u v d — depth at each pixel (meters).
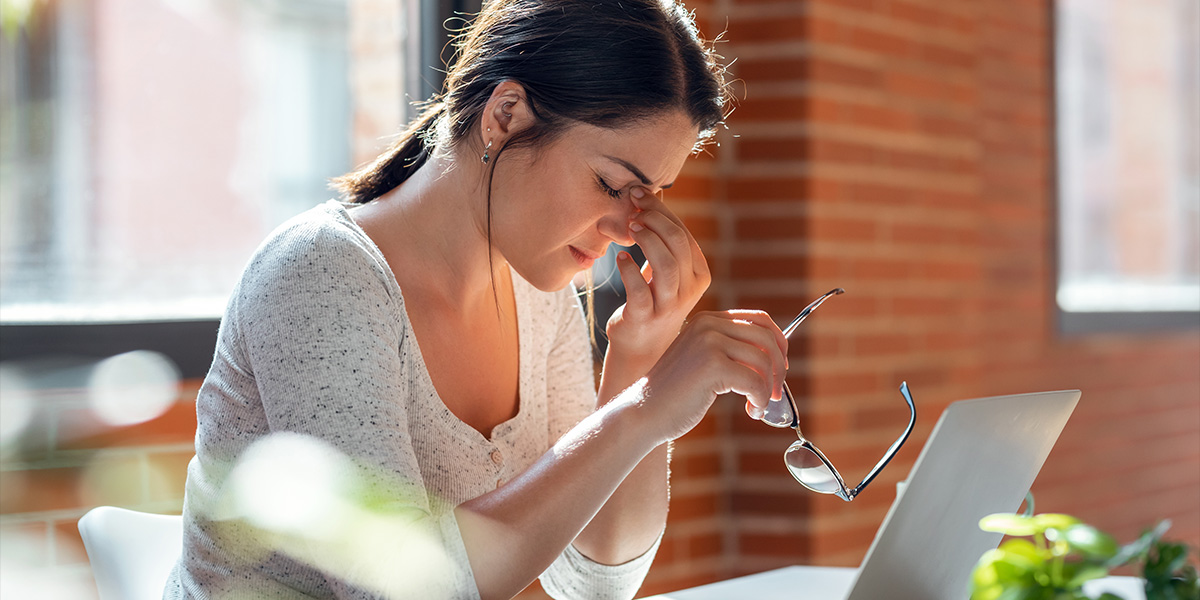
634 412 1.09
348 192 1.37
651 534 1.48
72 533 1.98
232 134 2.56
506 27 1.23
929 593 1.03
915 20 3.01
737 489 2.74
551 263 1.25
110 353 2.03
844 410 2.77
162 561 1.35
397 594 1.01
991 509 1.04
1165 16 4.26
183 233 2.46
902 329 2.94
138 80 2.41
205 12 2.53
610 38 1.19
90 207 2.31
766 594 1.45
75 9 2.32
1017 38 3.63
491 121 1.22
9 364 1.94
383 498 1.05
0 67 2.20
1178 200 4.30
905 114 2.96
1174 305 4.24
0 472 1.91
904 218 2.96
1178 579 0.77
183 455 2.10
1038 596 0.69
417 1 2.35
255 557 1.18
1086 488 3.88
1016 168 3.62
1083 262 3.98
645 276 1.43
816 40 2.71
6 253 2.17
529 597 2.37
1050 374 3.73
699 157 2.73
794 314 2.71
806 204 2.70
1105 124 4.05
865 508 2.80
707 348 1.10
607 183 1.21
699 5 2.71
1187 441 4.32
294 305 1.11
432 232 1.30
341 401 1.08
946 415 0.89
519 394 1.45
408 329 1.23
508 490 1.07
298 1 2.64
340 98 2.65
